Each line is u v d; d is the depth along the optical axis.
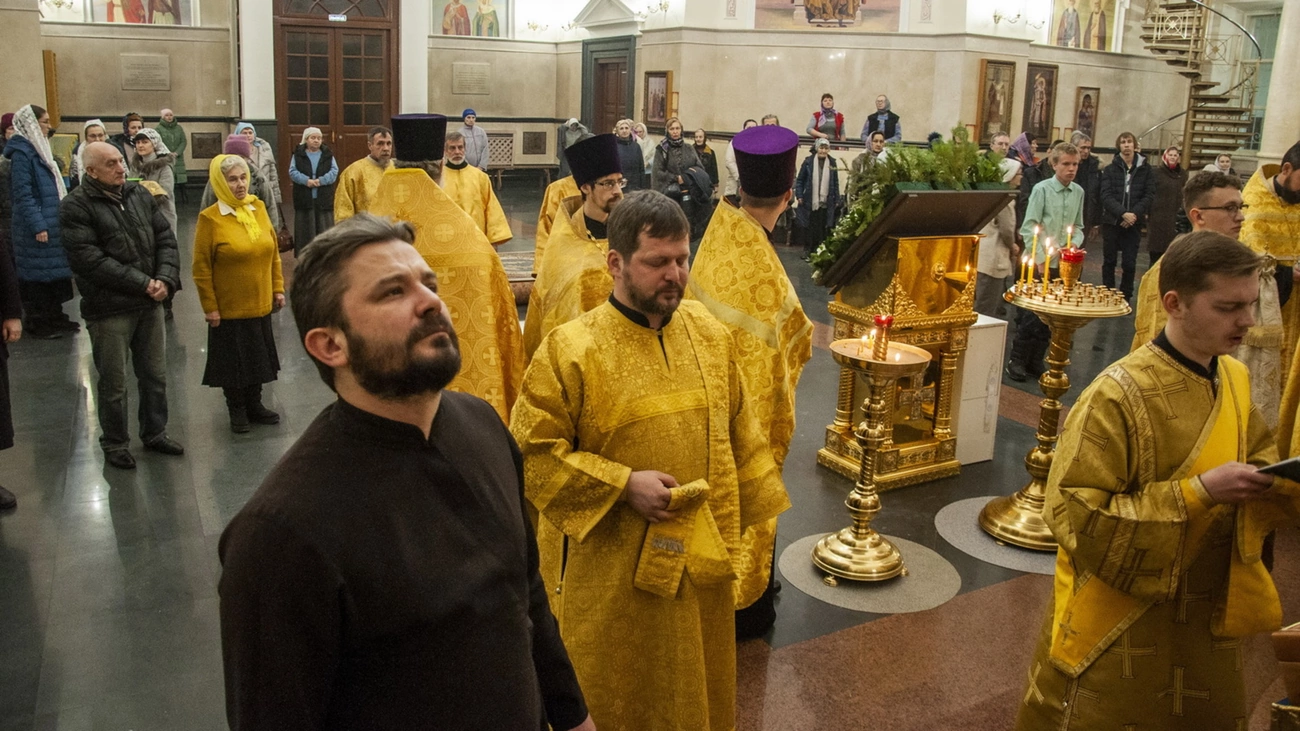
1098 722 2.19
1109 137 17.47
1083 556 2.08
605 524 2.25
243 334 5.36
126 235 4.82
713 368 2.31
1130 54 17.28
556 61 20.44
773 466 2.45
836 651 3.36
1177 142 17.81
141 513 4.44
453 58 19.64
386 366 1.31
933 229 4.69
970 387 5.07
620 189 3.37
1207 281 2.00
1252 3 17.59
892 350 3.82
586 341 2.22
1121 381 2.09
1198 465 2.06
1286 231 4.45
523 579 1.49
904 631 3.50
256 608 1.26
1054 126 16.67
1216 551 2.11
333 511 1.30
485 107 20.09
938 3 14.57
